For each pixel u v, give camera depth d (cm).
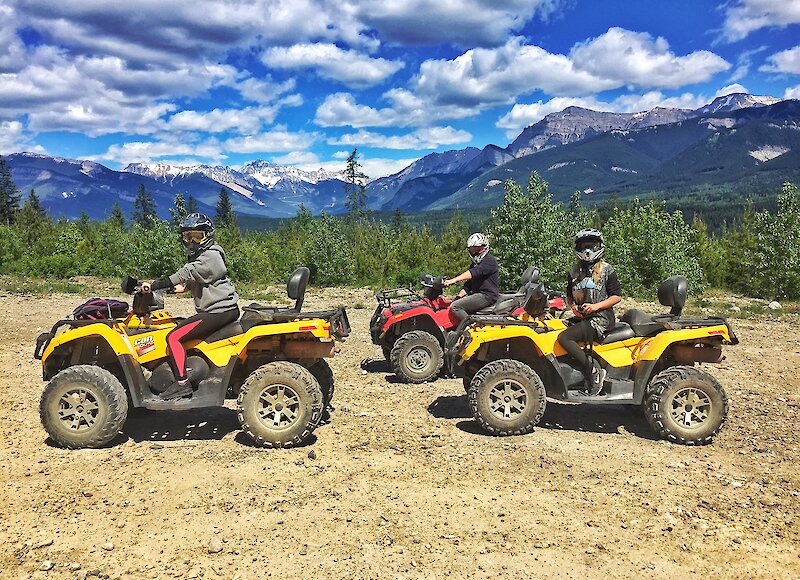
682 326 651
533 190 1719
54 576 370
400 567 387
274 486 509
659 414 633
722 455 599
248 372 651
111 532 427
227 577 373
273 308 652
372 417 720
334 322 630
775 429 681
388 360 1041
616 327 681
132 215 9075
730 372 963
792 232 2411
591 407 777
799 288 2397
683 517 462
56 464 550
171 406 590
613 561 399
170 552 401
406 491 504
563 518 459
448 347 731
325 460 571
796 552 412
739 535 434
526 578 378
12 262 2945
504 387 655
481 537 428
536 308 718
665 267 2253
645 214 2342
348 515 457
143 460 563
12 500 473
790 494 505
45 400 583
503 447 617
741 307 1927
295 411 604
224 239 3797
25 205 8600
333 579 372
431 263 3441
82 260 2869
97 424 584
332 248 2823
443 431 669
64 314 1477
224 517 451
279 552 403
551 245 1702
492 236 1764
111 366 656
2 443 603
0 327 1278
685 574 385
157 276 2528
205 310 611
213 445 608
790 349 1160
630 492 507
